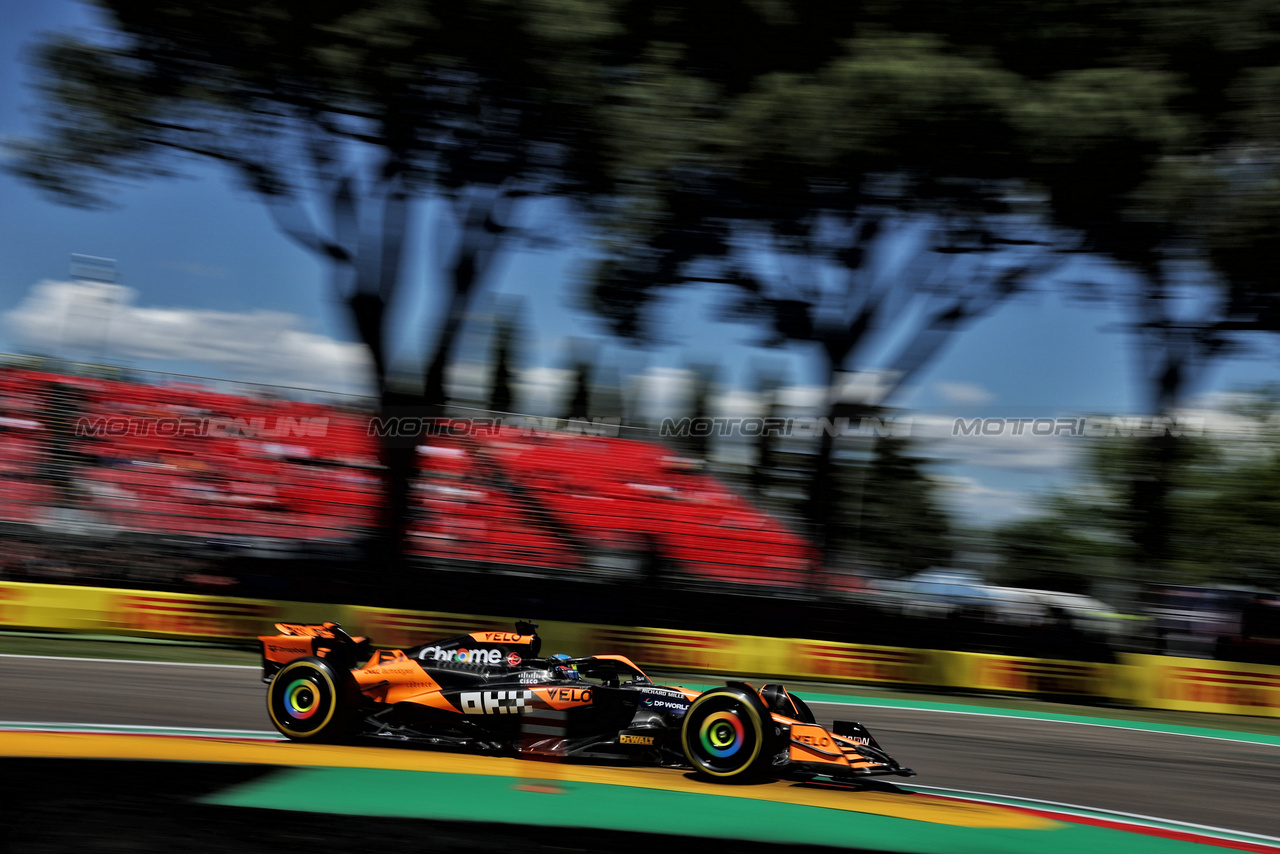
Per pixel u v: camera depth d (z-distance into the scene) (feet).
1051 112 86.43
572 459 142.31
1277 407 108.68
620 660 51.37
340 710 48.85
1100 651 106.01
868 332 114.32
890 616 110.52
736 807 41.32
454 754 49.32
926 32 93.86
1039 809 47.52
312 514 128.06
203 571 108.99
